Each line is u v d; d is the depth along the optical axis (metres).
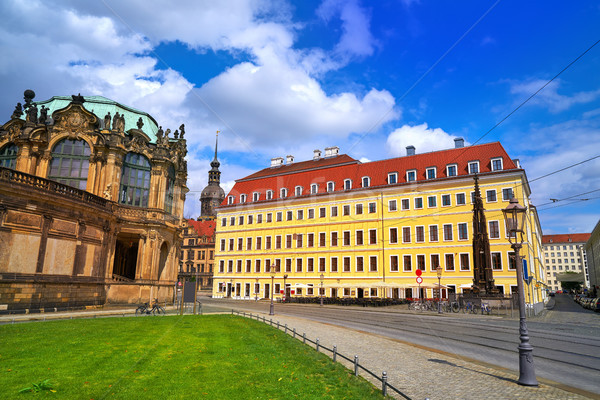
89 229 36.97
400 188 66.88
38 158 41.44
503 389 11.62
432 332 25.62
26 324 22.84
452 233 61.16
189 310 41.00
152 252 44.56
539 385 12.08
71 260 34.19
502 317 39.09
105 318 28.22
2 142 42.09
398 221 66.25
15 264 29.03
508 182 57.75
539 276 83.25
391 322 32.66
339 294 69.94
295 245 77.12
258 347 17.56
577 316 42.94
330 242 73.00
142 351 15.64
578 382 12.69
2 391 10.07
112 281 41.09
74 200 34.28
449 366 14.87
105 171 43.22
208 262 137.88
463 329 27.42
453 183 62.06
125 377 11.66
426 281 62.12
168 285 48.00
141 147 46.66
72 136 42.34
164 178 47.66
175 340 18.73
